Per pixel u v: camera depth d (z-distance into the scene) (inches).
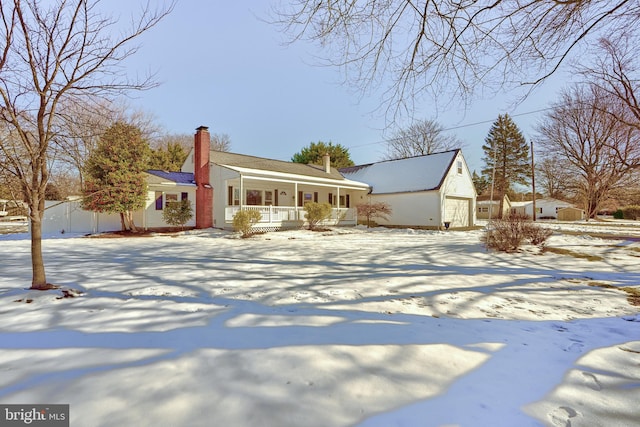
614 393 79.0
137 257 307.9
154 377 80.6
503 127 1663.4
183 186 656.4
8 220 1098.7
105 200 520.7
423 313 145.9
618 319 139.4
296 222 693.9
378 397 74.5
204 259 297.3
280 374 83.7
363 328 121.9
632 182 835.4
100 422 63.2
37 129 168.9
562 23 146.9
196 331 115.7
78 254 324.8
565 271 244.1
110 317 130.8
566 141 941.2
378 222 873.5
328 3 143.3
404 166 911.0
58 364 87.6
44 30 159.0
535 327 128.9
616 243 433.1
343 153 1379.2
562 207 1502.2
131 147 552.4
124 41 178.2
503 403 73.7
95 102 187.9
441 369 89.9
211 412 66.7
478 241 474.6
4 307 141.9
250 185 702.5
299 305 154.5
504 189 1611.7
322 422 64.6
